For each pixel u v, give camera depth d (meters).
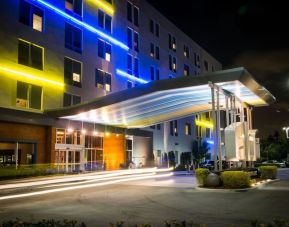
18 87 30.06
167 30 60.78
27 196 18.30
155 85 24.38
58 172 30.84
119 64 45.28
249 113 31.66
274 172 26.12
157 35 57.38
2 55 28.58
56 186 24.48
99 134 39.12
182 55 65.62
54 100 33.62
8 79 28.94
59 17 35.31
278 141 89.88
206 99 29.39
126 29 47.75
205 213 11.67
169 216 11.23
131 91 26.06
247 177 18.92
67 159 33.59
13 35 29.77
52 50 33.94
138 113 33.94
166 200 15.38
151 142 50.28
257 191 18.20
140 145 48.16
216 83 21.88
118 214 11.84
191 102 30.94
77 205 14.39
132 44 49.41
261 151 83.75
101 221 10.52
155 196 16.98
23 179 25.41
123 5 47.56
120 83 45.09
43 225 6.26
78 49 37.88
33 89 31.55
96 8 41.50
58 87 34.28
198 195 16.92
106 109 29.84
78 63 37.81
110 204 14.48
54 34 34.38
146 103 29.55
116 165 41.69
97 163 38.47
